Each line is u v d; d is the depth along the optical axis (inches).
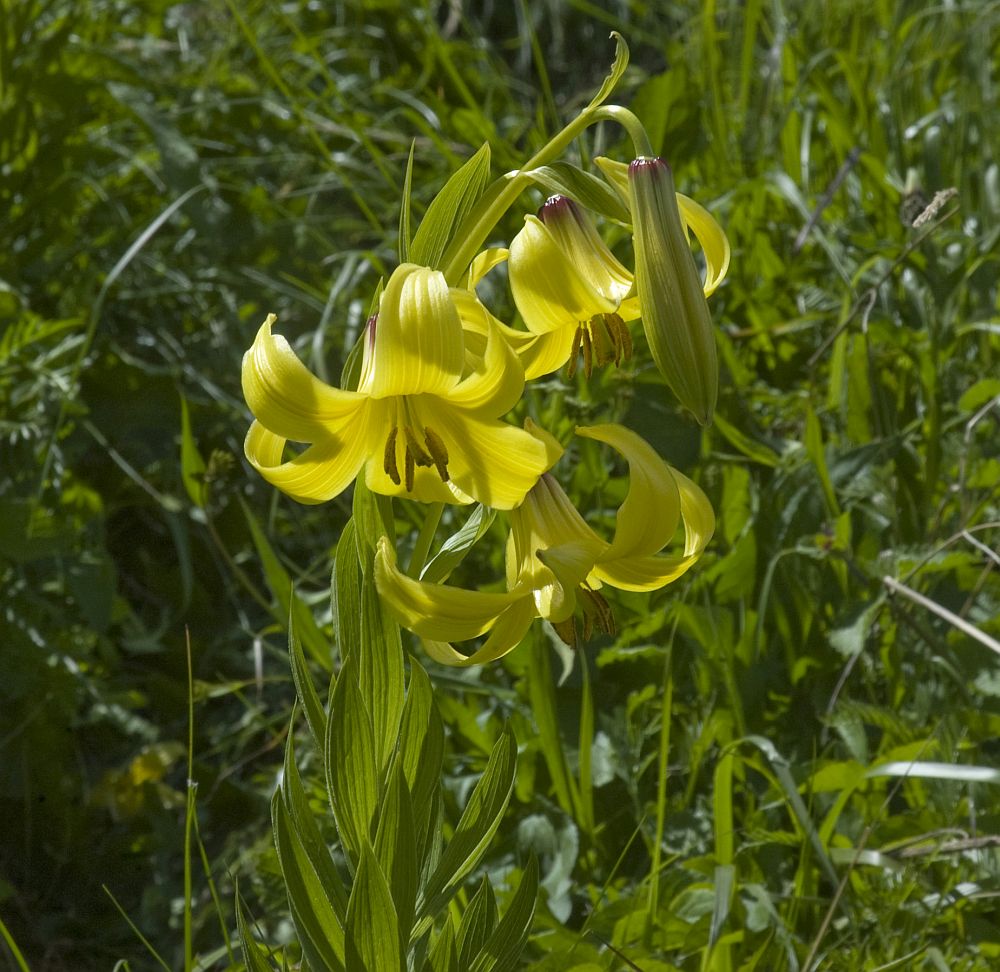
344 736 32.5
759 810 40.7
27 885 45.6
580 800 41.3
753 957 37.4
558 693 43.5
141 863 46.2
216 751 48.6
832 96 63.8
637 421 48.6
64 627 48.9
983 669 42.9
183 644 52.7
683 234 31.6
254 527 43.2
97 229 63.4
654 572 32.6
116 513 57.2
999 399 45.6
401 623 31.4
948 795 40.9
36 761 46.2
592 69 97.3
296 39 74.4
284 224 63.4
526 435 31.5
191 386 59.1
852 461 46.6
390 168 67.3
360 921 32.2
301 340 60.2
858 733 41.1
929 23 81.4
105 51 61.4
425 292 30.3
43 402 52.2
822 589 44.8
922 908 38.9
